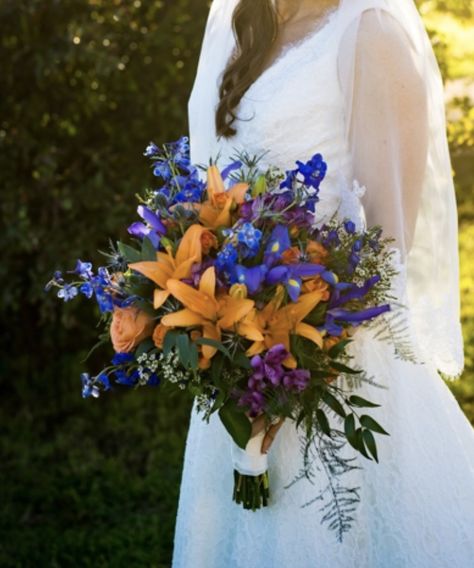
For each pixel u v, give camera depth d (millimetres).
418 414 2219
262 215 1936
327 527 2191
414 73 2092
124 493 3973
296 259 1943
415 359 2158
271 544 2242
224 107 2242
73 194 4293
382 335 2170
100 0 4270
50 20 4211
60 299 4484
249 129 2213
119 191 4371
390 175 2092
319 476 2193
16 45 4266
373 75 2074
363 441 2139
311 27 2213
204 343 1857
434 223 2250
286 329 1926
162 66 4359
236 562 2299
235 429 1960
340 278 1988
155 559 3498
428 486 2199
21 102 4348
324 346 1991
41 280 4340
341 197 2156
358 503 2217
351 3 2129
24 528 3756
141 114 4402
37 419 4625
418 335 2254
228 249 1883
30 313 4816
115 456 4312
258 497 2172
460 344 2289
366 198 2123
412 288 2258
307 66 2150
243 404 1928
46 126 4391
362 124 2094
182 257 1938
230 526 2365
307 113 2148
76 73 4328
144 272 1926
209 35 2477
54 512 3871
